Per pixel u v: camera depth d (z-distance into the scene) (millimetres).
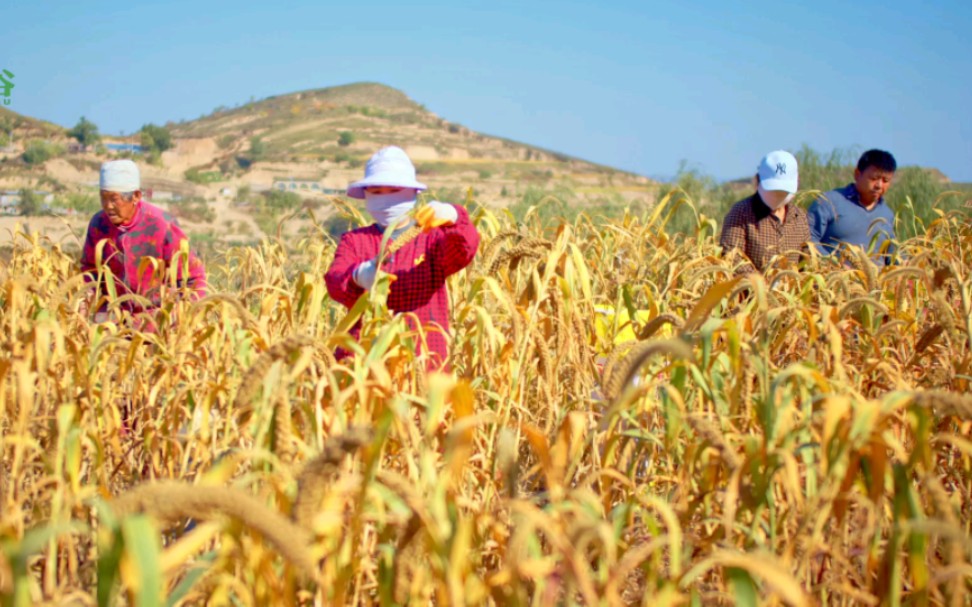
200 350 3928
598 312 5090
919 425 2227
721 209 21688
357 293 4465
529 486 3828
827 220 8195
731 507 2365
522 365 3826
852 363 4320
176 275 5059
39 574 3070
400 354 3264
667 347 2516
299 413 3043
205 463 3205
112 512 1712
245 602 2145
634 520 3270
